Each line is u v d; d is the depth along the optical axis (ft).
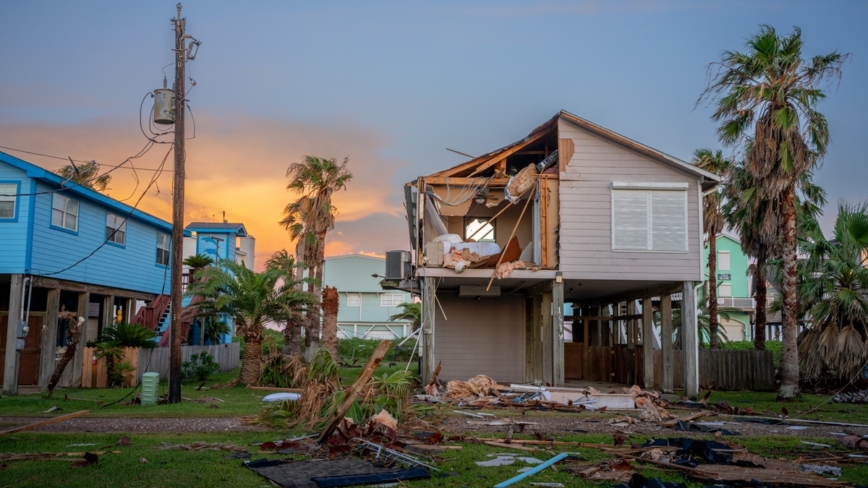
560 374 63.62
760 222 71.97
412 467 26.78
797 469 27.66
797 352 66.95
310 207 101.81
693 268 65.10
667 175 66.03
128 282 86.89
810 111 63.10
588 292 83.61
